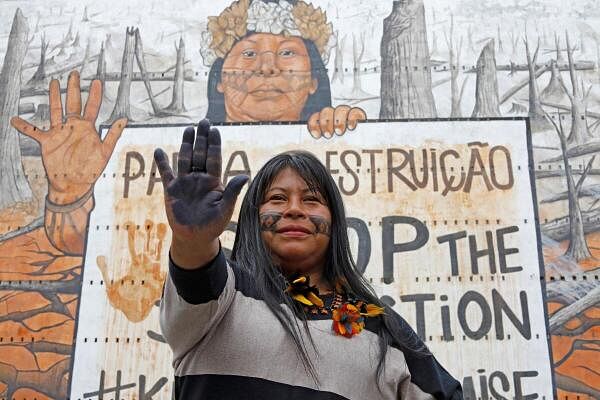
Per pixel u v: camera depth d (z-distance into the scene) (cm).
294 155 308
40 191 755
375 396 261
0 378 661
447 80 797
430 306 677
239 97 796
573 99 780
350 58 815
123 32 840
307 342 255
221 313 253
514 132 763
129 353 670
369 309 283
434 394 277
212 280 243
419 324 670
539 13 832
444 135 763
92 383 658
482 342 659
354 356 261
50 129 788
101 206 743
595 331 660
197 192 239
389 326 281
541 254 698
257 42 826
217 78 809
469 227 714
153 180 754
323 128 773
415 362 280
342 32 830
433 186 736
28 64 826
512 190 732
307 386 247
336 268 296
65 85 812
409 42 820
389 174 744
